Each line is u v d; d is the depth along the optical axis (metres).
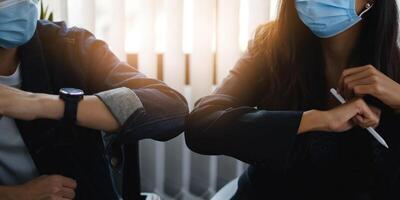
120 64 1.05
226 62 2.00
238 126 0.92
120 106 0.85
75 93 0.84
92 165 0.95
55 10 1.86
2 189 0.83
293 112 0.91
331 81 1.06
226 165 2.14
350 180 0.98
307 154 0.97
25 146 0.92
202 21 1.97
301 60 1.03
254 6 1.95
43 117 0.82
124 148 0.98
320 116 0.88
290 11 1.01
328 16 0.92
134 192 1.02
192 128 0.97
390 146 0.94
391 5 0.93
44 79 0.94
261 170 1.05
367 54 0.98
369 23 0.96
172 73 2.02
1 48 0.90
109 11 1.93
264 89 1.11
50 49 0.99
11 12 0.83
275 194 1.03
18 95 0.81
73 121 0.83
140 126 0.88
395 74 0.97
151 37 1.97
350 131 0.96
